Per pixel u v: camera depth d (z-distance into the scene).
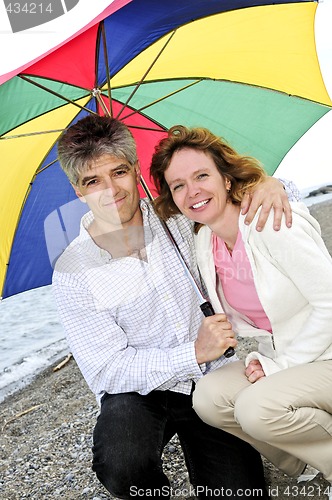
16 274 3.53
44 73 3.10
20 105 3.14
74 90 3.31
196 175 2.80
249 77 3.56
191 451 2.92
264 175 2.83
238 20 3.32
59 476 3.83
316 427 2.59
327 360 2.71
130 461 2.68
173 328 2.96
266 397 2.57
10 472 4.02
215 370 2.91
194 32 3.34
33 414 4.94
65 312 2.99
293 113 3.67
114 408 2.85
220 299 2.95
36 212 3.49
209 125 3.66
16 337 6.79
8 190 3.38
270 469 3.22
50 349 6.36
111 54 3.26
